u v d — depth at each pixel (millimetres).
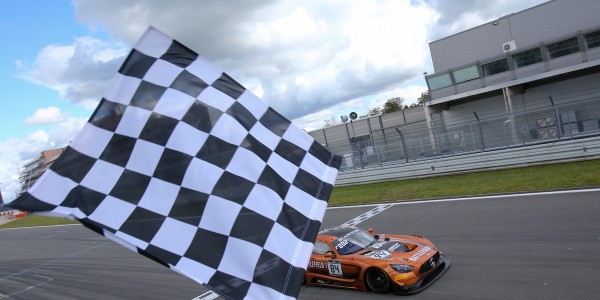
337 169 3320
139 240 2527
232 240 2729
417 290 6957
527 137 20953
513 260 7566
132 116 2742
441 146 22234
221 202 2791
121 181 2625
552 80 21453
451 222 11297
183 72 2979
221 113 3002
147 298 9906
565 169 14766
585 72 20531
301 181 3102
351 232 8617
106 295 10812
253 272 2684
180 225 2664
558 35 21578
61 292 11977
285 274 2729
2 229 41500
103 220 2492
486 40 23656
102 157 2619
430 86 24578
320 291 8055
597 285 5938
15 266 17453
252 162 2980
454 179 17859
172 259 2562
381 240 8445
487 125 22953
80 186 2518
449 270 7703
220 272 2619
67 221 34625
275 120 3238
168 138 2797
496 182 15266
